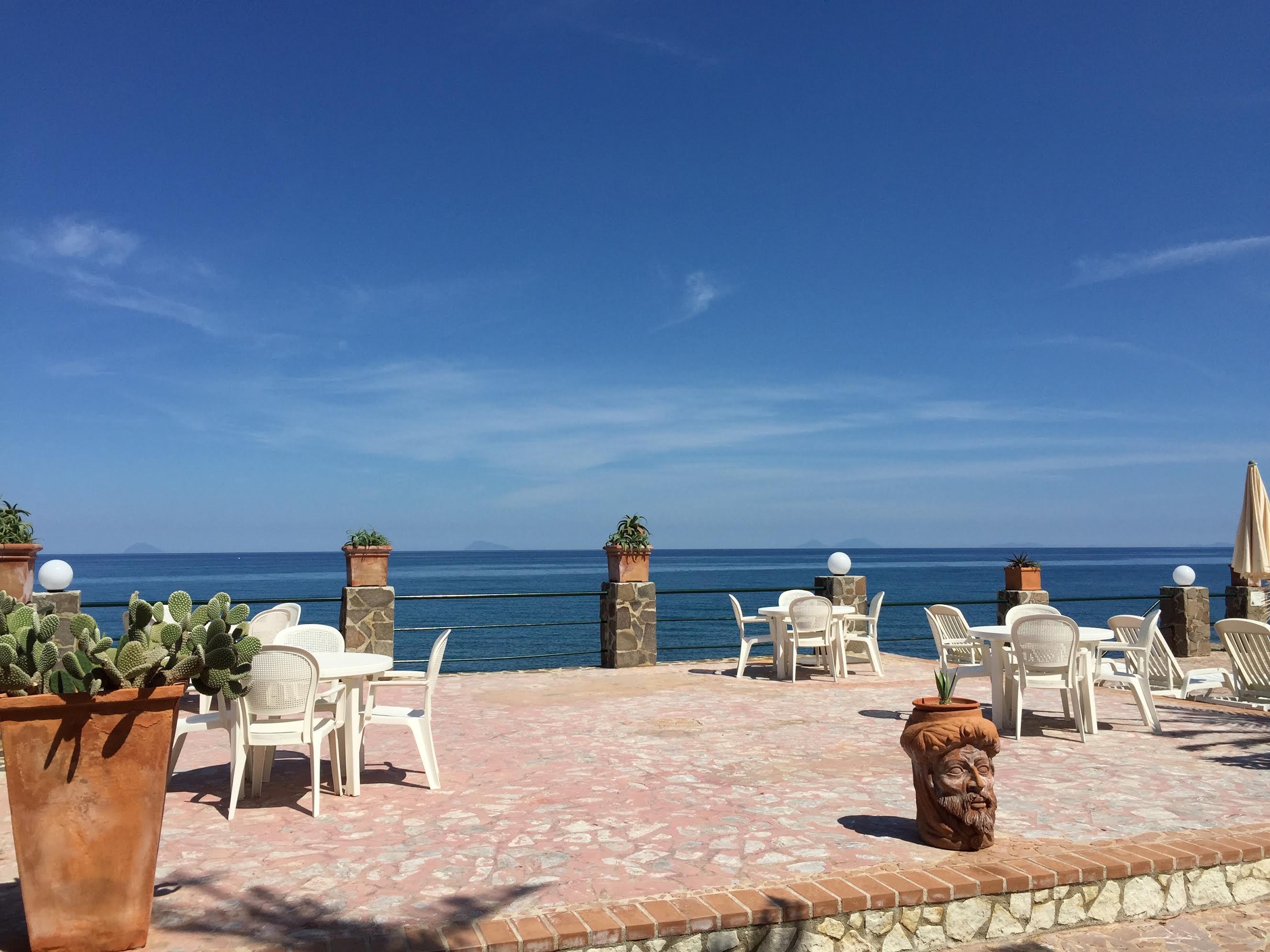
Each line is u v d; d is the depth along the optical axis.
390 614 9.72
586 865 3.84
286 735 4.62
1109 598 12.12
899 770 5.65
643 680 9.86
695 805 4.82
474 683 9.63
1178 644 12.45
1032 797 4.99
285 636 6.02
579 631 38.19
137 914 2.99
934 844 4.08
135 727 3.00
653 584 11.18
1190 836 4.24
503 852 4.03
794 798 4.96
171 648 3.15
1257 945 3.59
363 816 4.63
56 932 2.92
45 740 2.92
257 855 4.00
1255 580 11.35
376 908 3.36
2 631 3.03
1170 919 3.81
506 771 5.65
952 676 4.32
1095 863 3.79
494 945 3.02
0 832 4.30
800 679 9.92
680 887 3.56
